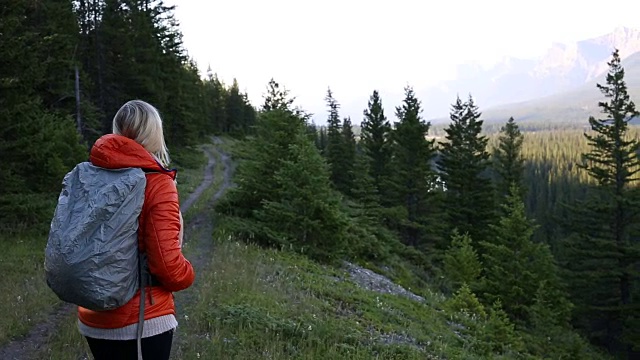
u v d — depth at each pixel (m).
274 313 8.05
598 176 36.06
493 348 11.80
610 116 35.72
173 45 44.09
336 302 10.41
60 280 2.61
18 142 14.21
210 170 42.03
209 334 6.80
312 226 15.37
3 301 7.99
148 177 2.87
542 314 19.78
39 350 6.26
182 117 46.22
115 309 2.76
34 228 14.91
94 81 33.69
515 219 26.28
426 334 10.12
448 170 43.03
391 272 18.98
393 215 34.34
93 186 2.77
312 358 6.45
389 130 49.50
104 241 2.63
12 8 13.69
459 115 43.97
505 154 55.62
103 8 33.38
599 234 35.94
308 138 17.11
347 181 49.78
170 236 2.81
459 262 25.47
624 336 31.58
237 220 16.80
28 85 14.38
